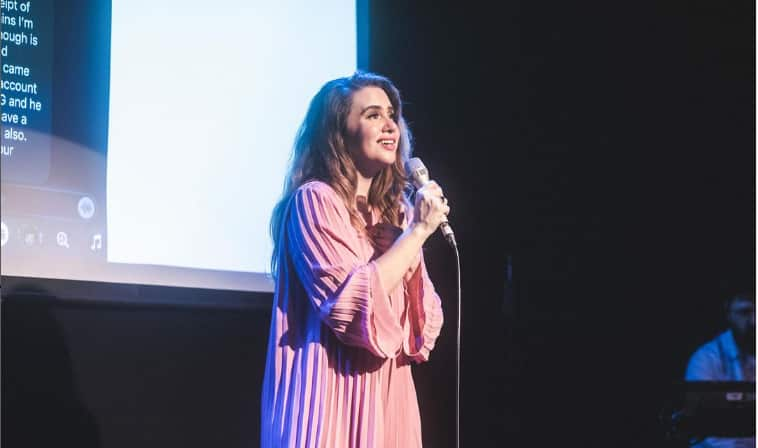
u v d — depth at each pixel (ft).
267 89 12.88
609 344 15.35
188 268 11.94
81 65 11.62
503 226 15.11
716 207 16.01
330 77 13.48
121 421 11.77
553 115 15.64
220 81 12.54
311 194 8.79
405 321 9.00
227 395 12.62
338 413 8.43
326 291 8.39
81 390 11.52
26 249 10.94
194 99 12.32
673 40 16.16
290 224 8.88
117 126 11.75
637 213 15.78
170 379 12.21
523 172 15.34
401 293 9.00
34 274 10.93
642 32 16.08
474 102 15.23
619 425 15.17
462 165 15.02
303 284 8.66
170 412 12.16
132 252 11.62
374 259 8.91
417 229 8.57
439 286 14.55
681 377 15.44
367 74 9.68
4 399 11.00
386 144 9.25
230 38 12.71
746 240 15.99
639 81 16.02
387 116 9.43
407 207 9.72
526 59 15.60
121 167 11.69
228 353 12.70
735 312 15.48
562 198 15.51
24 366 11.18
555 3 15.83
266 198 12.62
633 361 15.42
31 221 11.01
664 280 15.70
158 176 11.93
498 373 14.78
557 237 15.39
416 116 14.78
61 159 11.30
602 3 16.01
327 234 8.55
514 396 14.82
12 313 11.16
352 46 13.79
